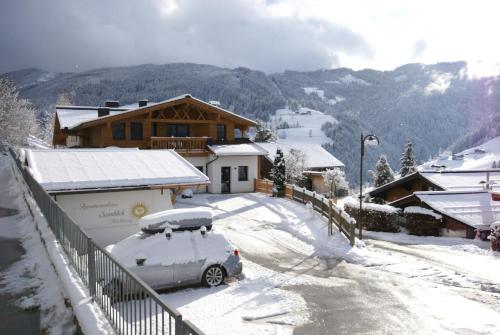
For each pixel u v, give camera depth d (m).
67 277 8.45
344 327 8.97
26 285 9.81
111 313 6.54
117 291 6.49
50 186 14.08
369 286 11.91
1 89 42.00
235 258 11.71
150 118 31.97
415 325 9.13
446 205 22.06
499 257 16.02
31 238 13.30
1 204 19.27
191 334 4.21
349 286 11.88
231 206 26.17
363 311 9.91
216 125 34.62
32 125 53.91
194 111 34.75
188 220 11.56
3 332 7.61
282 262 14.48
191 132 34.78
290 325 9.03
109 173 15.82
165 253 10.75
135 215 15.85
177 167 17.42
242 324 8.97
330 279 12.55
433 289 11.75
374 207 23.42
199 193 31.80
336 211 19.78
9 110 41.88
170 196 16.58
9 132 41.53
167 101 32.28
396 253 16.55
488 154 195.25
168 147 31.62
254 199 28.64
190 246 11.18
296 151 47.06
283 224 21.14
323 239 18.03
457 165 174.88
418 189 30.33
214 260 11.27
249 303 10.21
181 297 10.48
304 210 24.16
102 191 15.17
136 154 18.58
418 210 22.00
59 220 10.58
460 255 16.25
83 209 14.98
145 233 11.32
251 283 11.77
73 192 14.45
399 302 10.59
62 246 10.22
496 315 9.79
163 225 11.24
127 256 10.49
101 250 6.99
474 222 20.44
